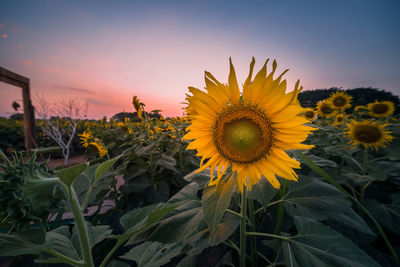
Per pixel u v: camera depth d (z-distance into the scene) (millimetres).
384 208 2234
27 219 767
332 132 3895
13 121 15984
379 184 3078
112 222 2703
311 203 1695
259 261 2174
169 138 4918
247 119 1328
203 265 2438
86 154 5152
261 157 1353
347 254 1272
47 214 829
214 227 1036
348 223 1572
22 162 820
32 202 766
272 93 1270
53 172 927
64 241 1199
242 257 1570
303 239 1454
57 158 12211
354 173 2555
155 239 1322
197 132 1405
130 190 3115
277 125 1305
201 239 1611
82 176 1344
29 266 1194
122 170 3457
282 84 1246
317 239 1424
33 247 775
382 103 5438
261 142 1331
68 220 3090
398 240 2277
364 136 2896
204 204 1175
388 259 1942
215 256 2568
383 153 3646
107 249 2467
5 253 717
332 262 1255
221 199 1151
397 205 2246
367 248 2068
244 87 1312
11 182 727
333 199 1668
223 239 1479
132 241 1343
